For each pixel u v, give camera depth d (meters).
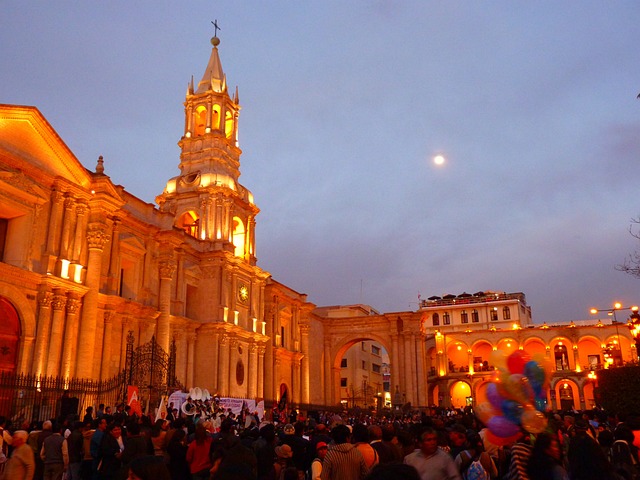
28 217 32.34
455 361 83.69
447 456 9.52
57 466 15.72
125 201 40.47
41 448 17.17
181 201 51.84
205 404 34.38
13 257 31.89
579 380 73.19
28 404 28.02
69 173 35.09
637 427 13.33
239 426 31.17
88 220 35.84
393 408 64.38
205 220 50.47
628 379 32.59
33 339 31.36
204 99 54.91
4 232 32.50
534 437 8.76
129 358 34.69
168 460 13.04
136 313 39.56
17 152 31.94
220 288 48.44
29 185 32.12
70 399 27.20
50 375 31.36
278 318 61.06
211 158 52.97
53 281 32.12
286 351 61.78
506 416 9.12
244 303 52.06
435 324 95.88
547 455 8.07
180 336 44.50
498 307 93.06
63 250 33.50
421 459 9.54
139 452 12.80
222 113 55.19
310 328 69.56
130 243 39.66
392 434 11.65
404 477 3.80
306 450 13.18
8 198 31.20
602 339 74.69
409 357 68.00
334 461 9.55
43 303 31.83
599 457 7.95
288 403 54.66
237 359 49.56
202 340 46.97
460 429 11.83
